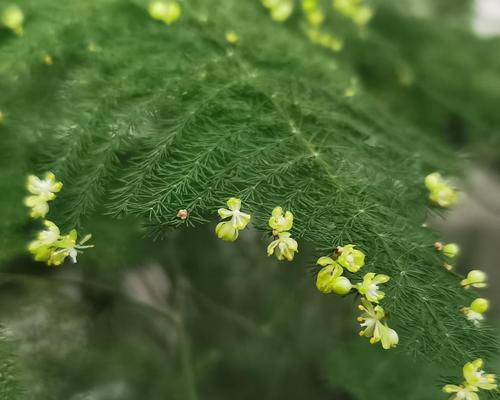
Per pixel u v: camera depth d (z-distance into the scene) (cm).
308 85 16
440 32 28
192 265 25
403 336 12
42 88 16
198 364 25
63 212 13
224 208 12
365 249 12
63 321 22
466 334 12
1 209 15
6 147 15
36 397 19
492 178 29
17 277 20
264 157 13
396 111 25
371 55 24
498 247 35
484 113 27
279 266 26
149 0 17
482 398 12
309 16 20
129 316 24
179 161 13
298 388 27
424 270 12
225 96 15
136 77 15
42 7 17
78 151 14
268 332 27
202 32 17
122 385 22
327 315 28
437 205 14
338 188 13
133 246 19
